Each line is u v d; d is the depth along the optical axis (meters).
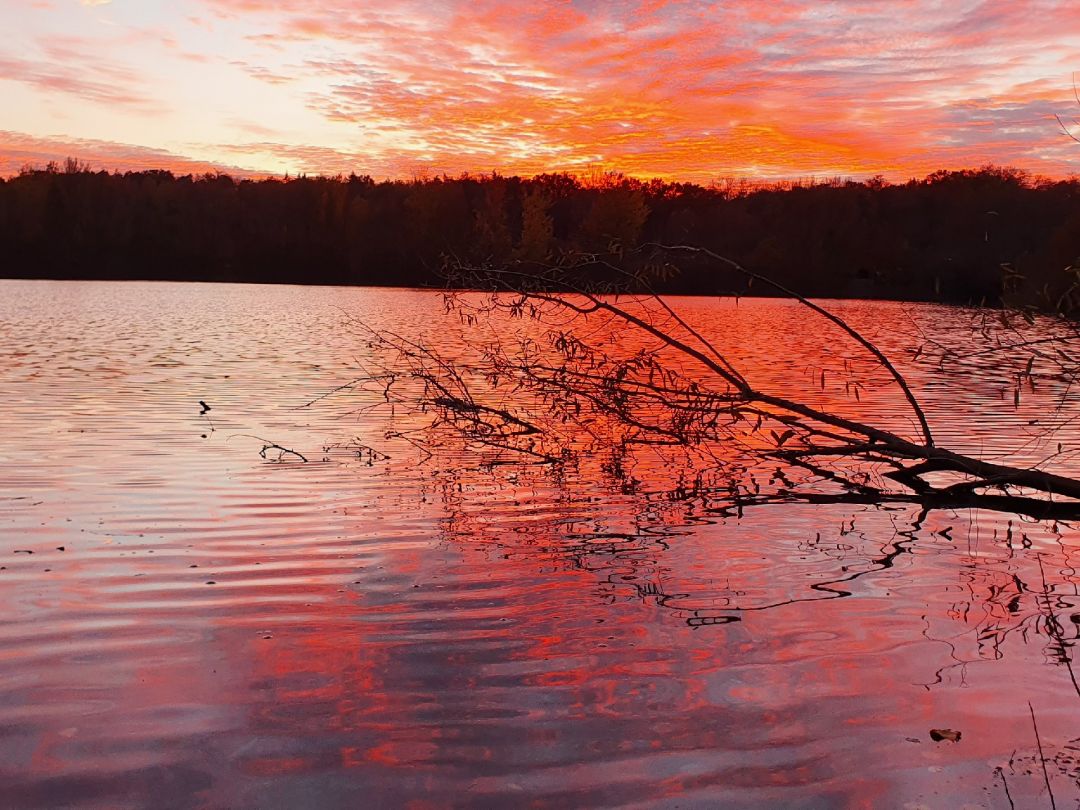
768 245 74.06
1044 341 9.84
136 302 51.66
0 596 5.99
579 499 9.38
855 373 21.84
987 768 4.04
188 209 103.00
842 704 4.63
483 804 3.71
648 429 11.98
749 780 3.91
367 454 11.37
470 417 12.84
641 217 72.75
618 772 3.96
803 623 5.79
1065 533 8.30
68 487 9.12
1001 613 6.03
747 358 25.89
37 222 100.44
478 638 5.46
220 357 22.67
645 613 5.94
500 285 12.52
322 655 5.16
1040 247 42.47
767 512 9.00
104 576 6.44
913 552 7.56
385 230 97.81
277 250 101.62
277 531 7.74
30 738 4.18
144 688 4.70
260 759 4.03
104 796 3.73
